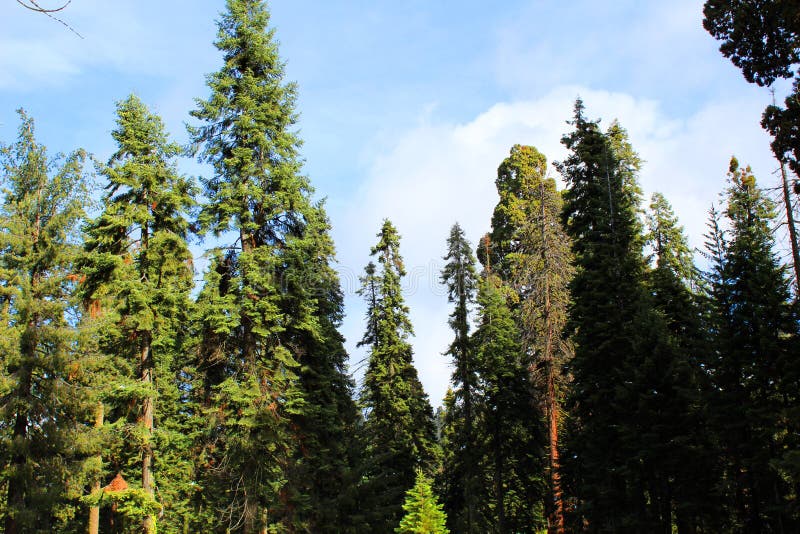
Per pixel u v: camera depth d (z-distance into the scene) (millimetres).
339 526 24406
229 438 19594
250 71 21703
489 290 35031
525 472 31562
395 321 36875
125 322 21078
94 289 22219
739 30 16531
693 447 18766
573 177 26688
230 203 20766
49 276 21828
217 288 20172
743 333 19484
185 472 30359
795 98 16062
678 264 30938
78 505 24297
